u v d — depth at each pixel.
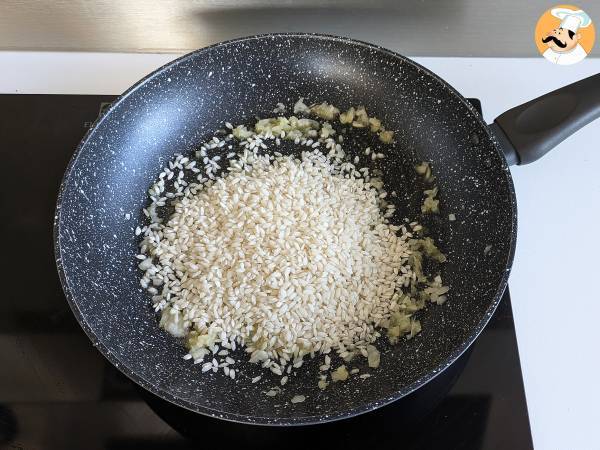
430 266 0.36
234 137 0.41
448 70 0.43
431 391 0.31
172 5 0.41
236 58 0.39
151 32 0.44
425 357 0.32
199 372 0.33
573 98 0.34
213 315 0.34
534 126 0.35
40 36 0.44
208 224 0.37
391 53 0.38
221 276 0.35
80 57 0.44
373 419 0.31
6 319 0.34
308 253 0.36
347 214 0.37
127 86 0.43
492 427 0.30
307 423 0.27
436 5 0.41
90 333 0.29
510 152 0.35
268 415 0.30
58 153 0.39
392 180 0.39
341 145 0.40
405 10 0.41
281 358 0.33
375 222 0.38
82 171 0.36
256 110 0.41
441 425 0.30
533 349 0.33
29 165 0.39
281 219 0.37
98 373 0.32
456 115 0.37
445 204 0.37
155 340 0.34
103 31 0.43
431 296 0.35
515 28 0.42
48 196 0.38
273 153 0.40
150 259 0.37
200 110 0.40
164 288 0.36
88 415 0.31
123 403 0.31
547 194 0.37
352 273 0.36
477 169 0.36
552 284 0.34
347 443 0.30
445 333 0.33
